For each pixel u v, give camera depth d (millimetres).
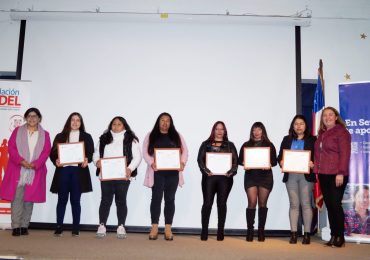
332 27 4930
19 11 4734
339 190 3545
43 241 3439
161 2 4938
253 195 3836
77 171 3875
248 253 3084
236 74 4746
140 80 4742
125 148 3893
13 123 4379
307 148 3742
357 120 3998
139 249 3162
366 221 3869
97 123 4660
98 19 4758
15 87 4434
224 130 3947
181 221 4465
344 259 2893
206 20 4734
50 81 4734
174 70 4762
